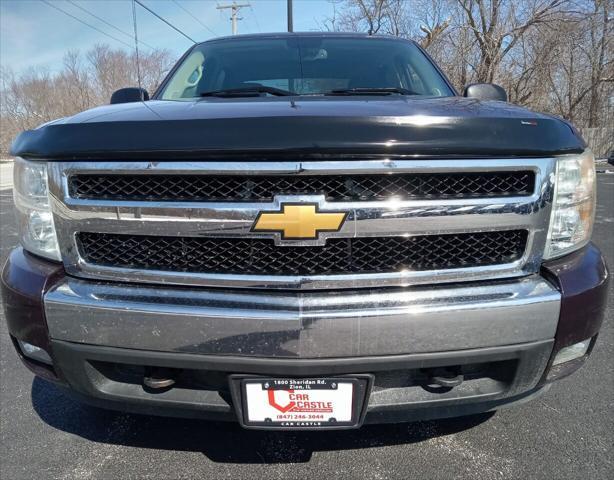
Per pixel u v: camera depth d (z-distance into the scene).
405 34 18.05
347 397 1.52
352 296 1.47
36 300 1.57
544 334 1.53
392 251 1.49
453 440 2.08
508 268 1.53
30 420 2.27
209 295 1.50
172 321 1.47
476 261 1.53
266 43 2.98
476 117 1.50
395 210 1.44
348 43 2.96
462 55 17.73
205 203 1.45
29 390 2.53
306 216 1.43
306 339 1.44
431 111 1.57
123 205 1.50
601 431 2.12
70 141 1.51
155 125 1.48
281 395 1.52
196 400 1.60
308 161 1.41
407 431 2.15
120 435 2.15
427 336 1.46
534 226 1.53
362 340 1.45
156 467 1.95
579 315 1.56
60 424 2.24
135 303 1.50
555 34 17.77
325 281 1.48
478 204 1.48
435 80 2.71
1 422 2.26
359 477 1.88
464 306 1.47
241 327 1.45
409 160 1.43
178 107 1.74
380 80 2.66
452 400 1.60
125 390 1.65
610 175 14.69
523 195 1.51
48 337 1.58
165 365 1.52
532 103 18.88
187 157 1.44
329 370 1.47
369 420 1.62
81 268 1.58
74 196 1.54
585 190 1.63
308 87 2.61
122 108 1.81
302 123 1.42
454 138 1.44
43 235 1.62
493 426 2.17
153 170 1.46
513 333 1.50
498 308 1.48
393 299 1.47
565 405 2.32
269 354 1.46
